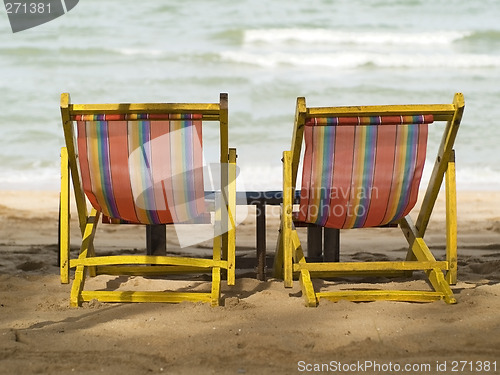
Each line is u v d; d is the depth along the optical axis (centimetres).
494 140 1226
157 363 363
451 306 456
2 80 1503
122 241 730
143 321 425
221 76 1573
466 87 1531
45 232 770
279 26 1864
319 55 1677
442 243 736
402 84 1556
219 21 1877
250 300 471
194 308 452
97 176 465
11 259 617
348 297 468
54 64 1614
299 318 434
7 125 1262
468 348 383
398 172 464
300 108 436
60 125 1277
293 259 502
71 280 527
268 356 370
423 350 380
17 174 1062
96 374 350
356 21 1911
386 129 453
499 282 523
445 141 467
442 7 1992
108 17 1845
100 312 448
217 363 363
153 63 1636
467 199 953
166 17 1886
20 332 404
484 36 1834
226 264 477
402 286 507
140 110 441
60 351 377
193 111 444
